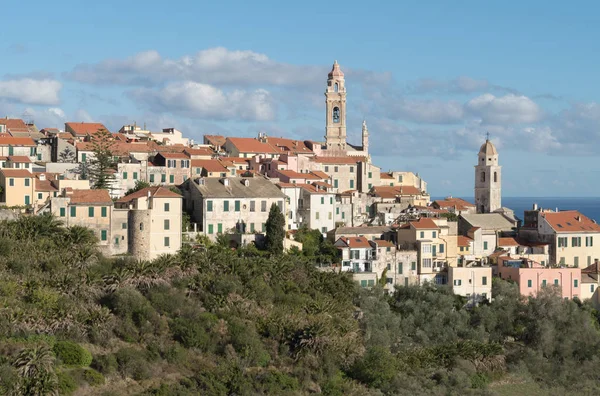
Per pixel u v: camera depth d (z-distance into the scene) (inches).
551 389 7829.7
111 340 6643.7
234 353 6924.2
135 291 7116.1
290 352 7135.8
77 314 6594.5
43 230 7677.2
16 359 5836.6
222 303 7342.5
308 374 6973.4
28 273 7007.9
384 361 7263.8
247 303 7465.6
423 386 7278.5
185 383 6451.8
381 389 7135.8
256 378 6692.9
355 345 7391.7
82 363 6254.9
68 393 5925.2
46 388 5738.2
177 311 7145.7
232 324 7121.1
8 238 7362.2
